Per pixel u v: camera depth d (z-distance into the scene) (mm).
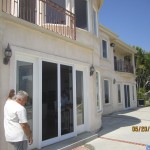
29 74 7262
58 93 8242
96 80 11438
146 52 38625
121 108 21531
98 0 12602
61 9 8820
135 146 8070
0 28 6129
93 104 10391
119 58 24344
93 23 11523
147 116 16484
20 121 4633
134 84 25641
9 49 6211
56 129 8062
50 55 7934
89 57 10438
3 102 6047
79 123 9555
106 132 10539
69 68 9000
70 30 9445
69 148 7504
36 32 7469
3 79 6113
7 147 6016
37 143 7188
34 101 7328
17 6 7797
